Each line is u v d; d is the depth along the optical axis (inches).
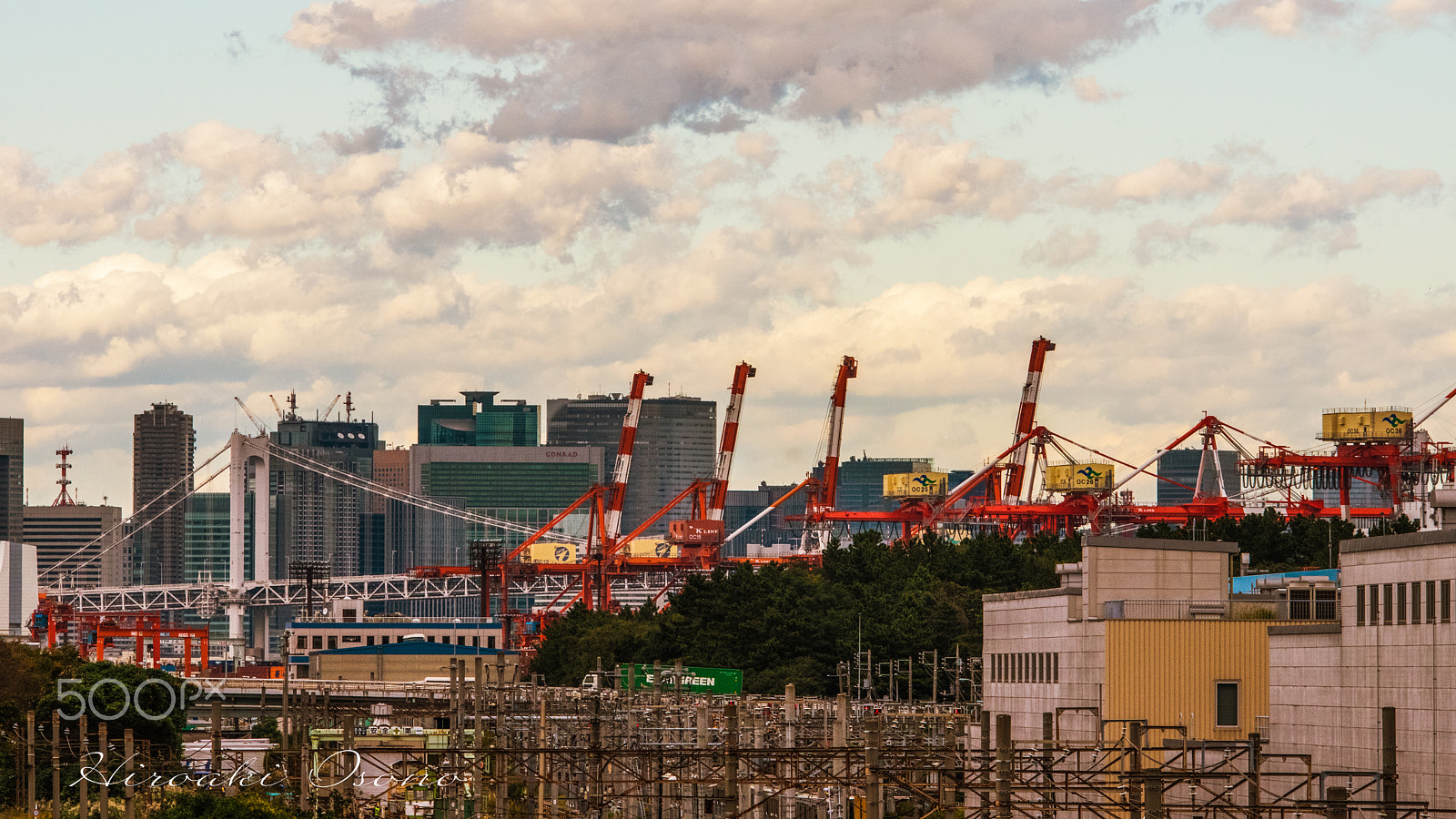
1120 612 6919.3
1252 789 4867.1
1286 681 6097.4
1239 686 6781.5
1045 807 5467.5
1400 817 4940.9
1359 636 5713.6
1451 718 5260.8
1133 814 5137.8
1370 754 5629.9
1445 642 5290.4
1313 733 5940.0
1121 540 7130.9
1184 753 5388.8
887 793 6850.4
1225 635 6806.1
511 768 6560.0
